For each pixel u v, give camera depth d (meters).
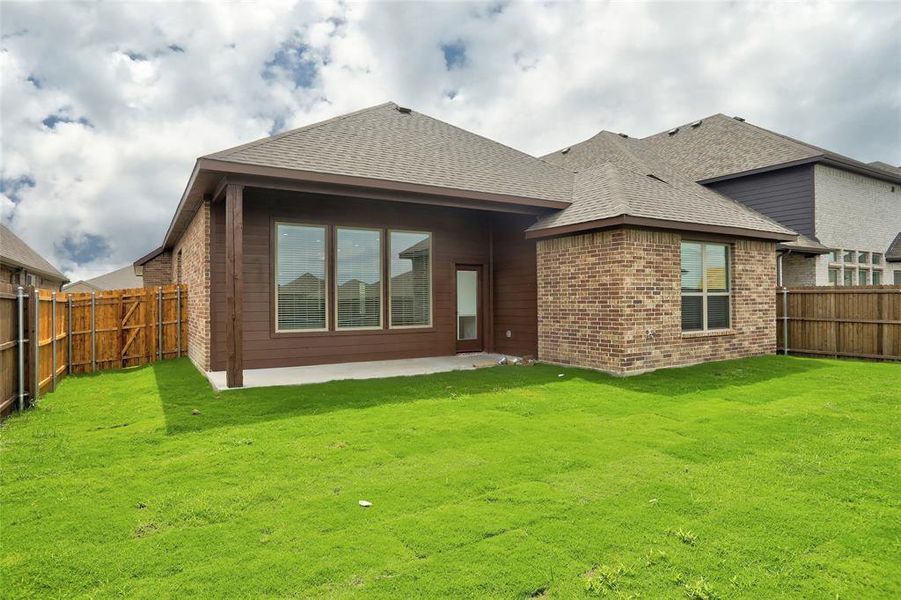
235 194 7.75
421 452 4.89
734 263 10.66
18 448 5.02
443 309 11.86
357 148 9.88
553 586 2.70
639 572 2.82
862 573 2.82
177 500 3.79
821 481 4.12
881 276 17.31
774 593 2.64
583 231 9.56
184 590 2.66
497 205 10.23
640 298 9.07
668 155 19.47
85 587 2.70
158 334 12.05
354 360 10.75
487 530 3.29
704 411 6.45
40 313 7.60
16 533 3.28
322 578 2.77
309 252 10.38
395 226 11.28
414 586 2.69
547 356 10.54
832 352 11.34
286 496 3.86
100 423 6.02
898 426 5.70
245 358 9.71
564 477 4.25
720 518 3.47
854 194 16.59
